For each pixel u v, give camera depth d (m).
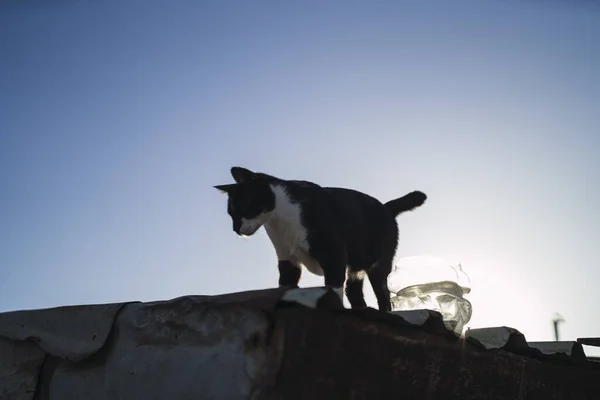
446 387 1.18
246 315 0.98
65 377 1.18
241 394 0.96
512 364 1.32
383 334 1.07
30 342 1.23
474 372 1.23
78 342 1.16
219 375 0.98
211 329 1.01
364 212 1.68
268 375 0.95
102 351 1.14
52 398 1.19
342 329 1.01
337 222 1.55
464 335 1.22
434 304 1.61
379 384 1.06
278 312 0.96
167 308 1.08
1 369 1.23
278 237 1.58
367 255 1.69
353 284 1.70
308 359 0.97
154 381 1.06
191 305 1.05
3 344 1.25
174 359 1.04
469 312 1.62
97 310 1.16
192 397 1.00
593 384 1.50
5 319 1.24
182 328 1.05
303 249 1.54
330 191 1.63
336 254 1.51
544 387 1.39
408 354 1.11
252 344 0.97
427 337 1.14
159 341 1.07
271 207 1.54
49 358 1.21
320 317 0.98
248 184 1.56
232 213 1.60
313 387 0.97
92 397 1.13
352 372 1.02
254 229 1.56
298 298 0.94
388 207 1.86
